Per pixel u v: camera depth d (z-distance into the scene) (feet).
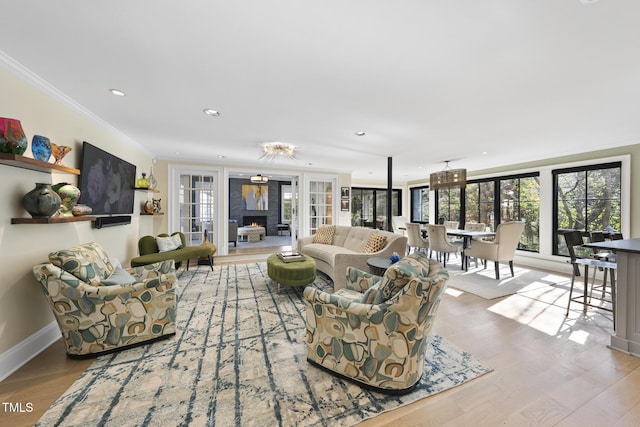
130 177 12.46
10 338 5.89
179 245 14.42
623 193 12.82
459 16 4.53
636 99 7.85
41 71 6.40
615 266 7.89
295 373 5.70
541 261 16.29
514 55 5.69
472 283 12.73
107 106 8.59
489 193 20.04
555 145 13.53
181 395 5.02
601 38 5.06
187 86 7.21
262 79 6.82
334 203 22.47
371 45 5.40
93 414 4.55
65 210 7.10
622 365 6.11
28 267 6.40
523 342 7.16
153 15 4.53
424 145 13.58
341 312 5.41
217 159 17.99
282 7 4.34
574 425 4.44
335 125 10.42
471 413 4.69
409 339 4.91
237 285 12.25
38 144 6.11
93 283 6.61
